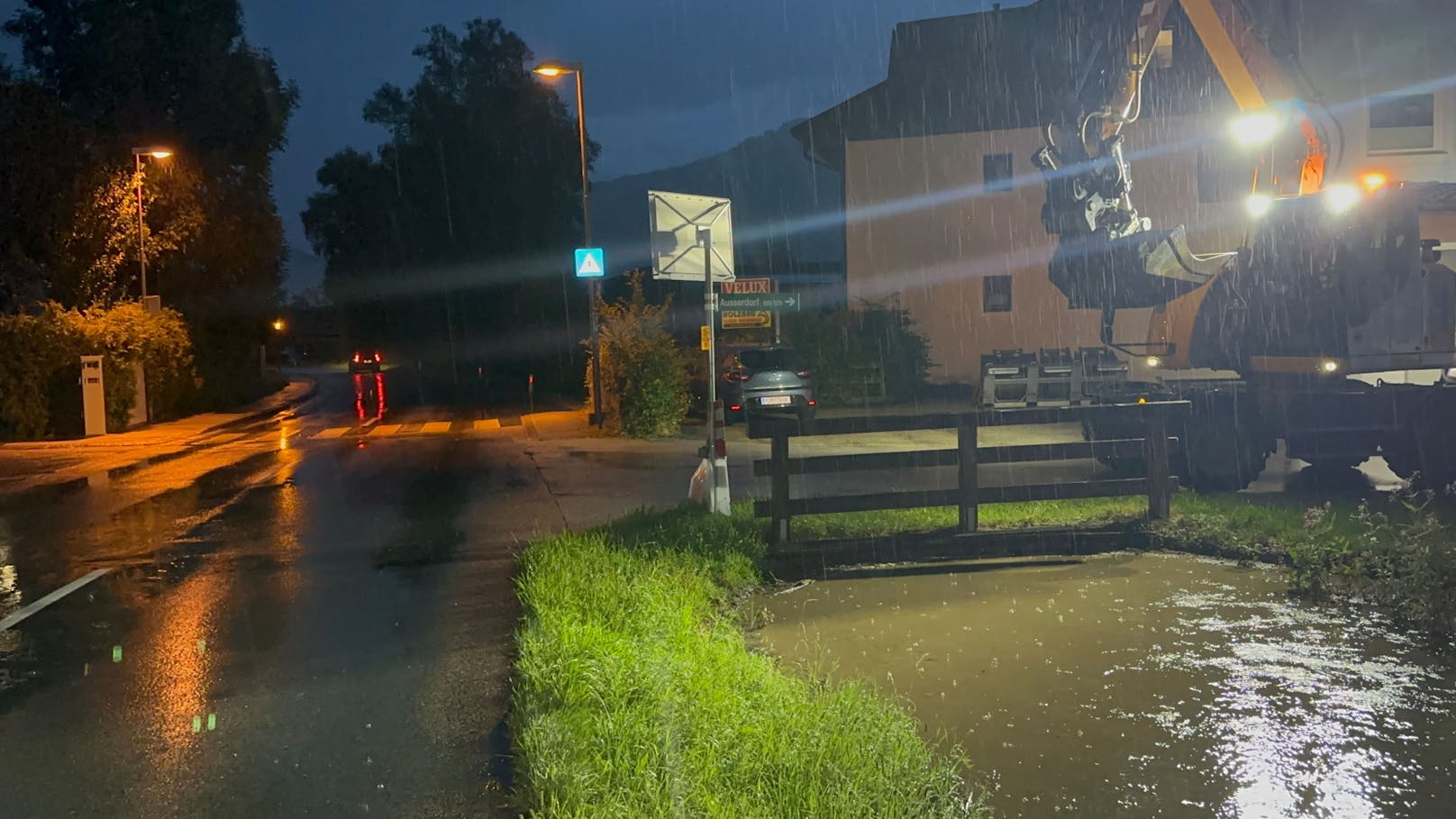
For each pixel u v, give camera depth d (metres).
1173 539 10.73
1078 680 6.64
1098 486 11.09
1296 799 4.95
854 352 30.94
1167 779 5.16
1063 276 13.22
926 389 32.56
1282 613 8.25
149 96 35.47
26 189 32.09
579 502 14.47
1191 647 7.34
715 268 12.73
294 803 5.00
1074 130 13.08
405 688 6.68
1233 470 14.43
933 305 36.16
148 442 25.38
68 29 35.06
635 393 23.94
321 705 6.40
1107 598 8.77
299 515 13.70
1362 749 5.53
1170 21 14.07
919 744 5.18
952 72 36.84
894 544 10.48
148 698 6.57
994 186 35.62
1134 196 28.61
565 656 6.33
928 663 7.04
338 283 61.75
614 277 52.66
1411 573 8.53
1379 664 6.92
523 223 52.47
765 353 25.08
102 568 10.63
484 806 4.93
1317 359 13.72
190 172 35.47
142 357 30.05
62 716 6.26
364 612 8.67
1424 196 13.44
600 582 8.24
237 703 6.46
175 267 37.38
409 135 55.38
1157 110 28.42
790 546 10.39
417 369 63.03
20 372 25.83
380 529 12.59
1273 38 13.20
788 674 6.69
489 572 10.14
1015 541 10.66
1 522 13.65
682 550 9.71
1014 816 4.79
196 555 11.20
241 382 43.66
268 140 39.22
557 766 4.78
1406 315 13.44
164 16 35.84
